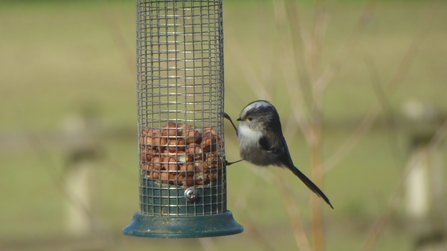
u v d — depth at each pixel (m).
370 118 13.00
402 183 10.29
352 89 26.86
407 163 13.26
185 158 9.49
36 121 23.84
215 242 12.88
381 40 32.44
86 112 13.88
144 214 9.47
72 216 13.14
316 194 10.26
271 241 13.20
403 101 25.23
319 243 10.37
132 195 18.80
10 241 12.32
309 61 10.49
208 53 10.12
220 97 10.16
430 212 13.12
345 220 13.14
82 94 27.25
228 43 11.45
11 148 13.36
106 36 33.91
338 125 15.13
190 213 9.39
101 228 12.41
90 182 13.22
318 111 10.34
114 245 12.43
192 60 10.05
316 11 10.52
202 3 10.54
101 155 13.33
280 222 14.14
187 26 10.06
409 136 13.28
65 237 12.41
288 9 10.73
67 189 13.24
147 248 14.48
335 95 26.30
